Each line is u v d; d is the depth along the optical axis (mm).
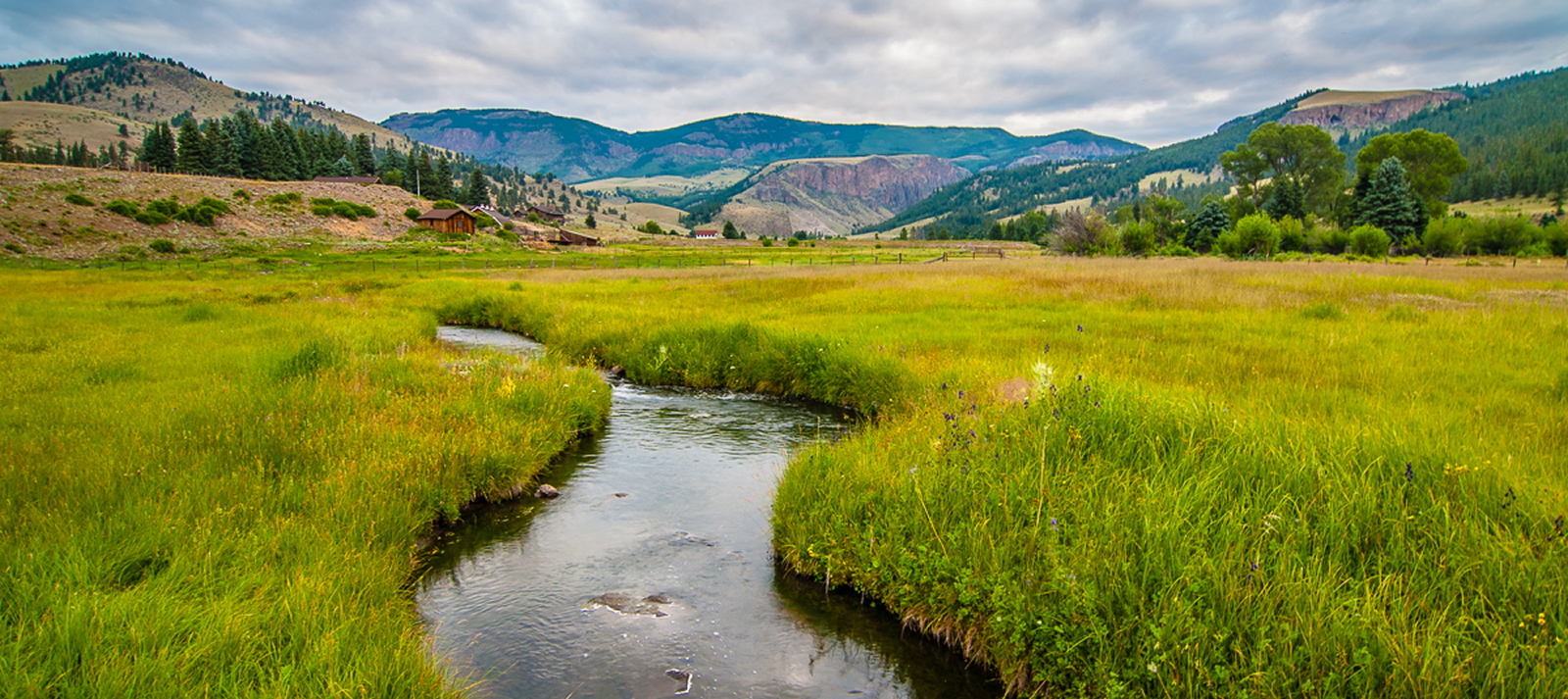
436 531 6523
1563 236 67688
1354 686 3268
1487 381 8992
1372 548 4168
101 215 71625
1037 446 5637
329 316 20453
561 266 60750
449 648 4547
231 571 4512
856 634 4832
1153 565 4051
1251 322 14797
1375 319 14938
